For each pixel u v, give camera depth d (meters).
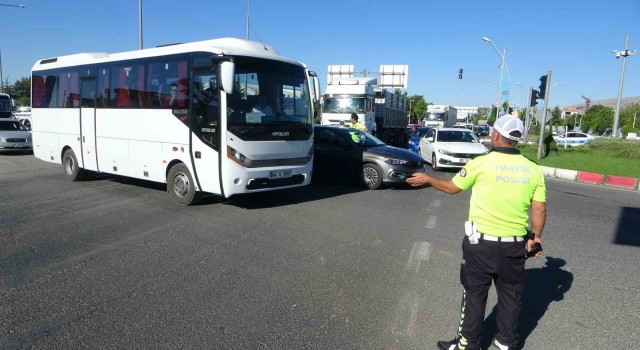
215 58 7.64
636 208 9.73
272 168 8.38
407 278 5.09
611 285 5.09
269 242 6.36
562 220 8.32
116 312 4.12
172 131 8.59
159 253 5.80
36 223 7.25
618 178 13.78
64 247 6.00
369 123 20.89
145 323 3.92
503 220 3.11
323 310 4.24
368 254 5.91
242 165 7.92
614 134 26.25
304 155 8.98
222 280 4.92
